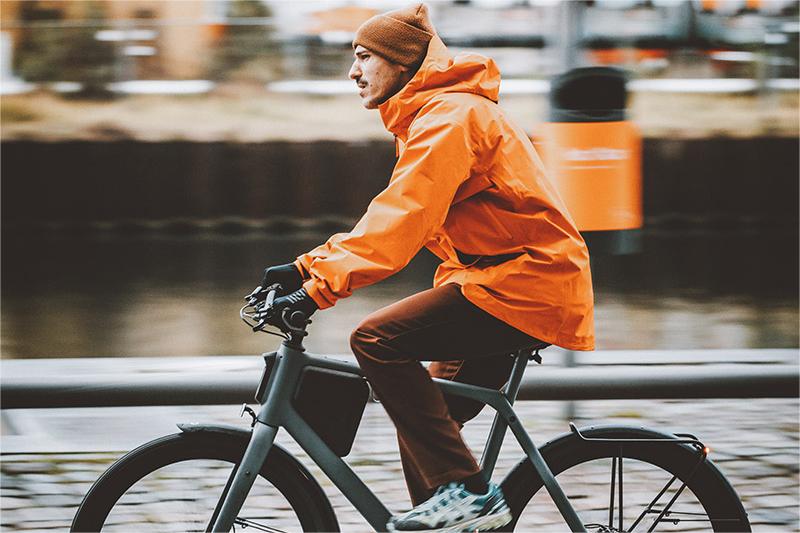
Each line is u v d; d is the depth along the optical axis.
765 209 22.08
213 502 5.35
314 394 5.12
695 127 21.98
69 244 20.58
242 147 22.22
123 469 5.19
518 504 5.32
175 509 5.33
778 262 17.72
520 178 4.95
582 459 5.35
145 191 22.47
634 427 5.38
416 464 5.06
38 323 13.23
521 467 5.32
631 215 8.86
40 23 22.83
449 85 4.98
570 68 8.73
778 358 10.53
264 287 4.99
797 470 7.75
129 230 22.53
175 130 22.48
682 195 21.92
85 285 15.90
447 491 5.03
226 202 22.34
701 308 14.00
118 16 22.94
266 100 22.53
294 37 22.58
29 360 10.80
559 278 5.00
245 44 22.62
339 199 22.17
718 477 5.37
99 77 22.70
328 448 5.14
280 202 22.27
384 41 5.08
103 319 13.45
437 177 4.78
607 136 8.64
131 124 22.58
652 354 10.62
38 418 8.97
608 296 14.77
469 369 5.33
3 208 22.52
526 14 20.16
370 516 5.16
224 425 5.23
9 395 7.70
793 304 14.29
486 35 20.27
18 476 7.64
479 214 5.00
